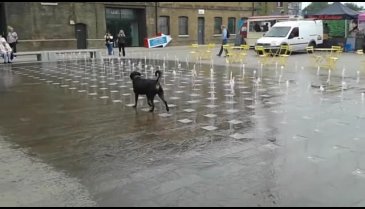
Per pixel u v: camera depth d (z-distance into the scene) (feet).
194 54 88.79
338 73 54.65
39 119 29.58
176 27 126.21
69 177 18.28
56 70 60.85
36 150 22.22
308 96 37.65
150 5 118.21
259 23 109.19
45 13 99.45
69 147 22.68
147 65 67.05
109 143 23.34
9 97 38.75
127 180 17.87
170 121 28.48
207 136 24.58
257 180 17.79
